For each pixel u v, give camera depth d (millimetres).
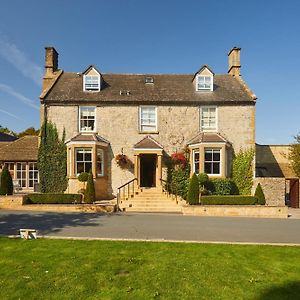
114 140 23500
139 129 23625
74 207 18562
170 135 23656
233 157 23500
